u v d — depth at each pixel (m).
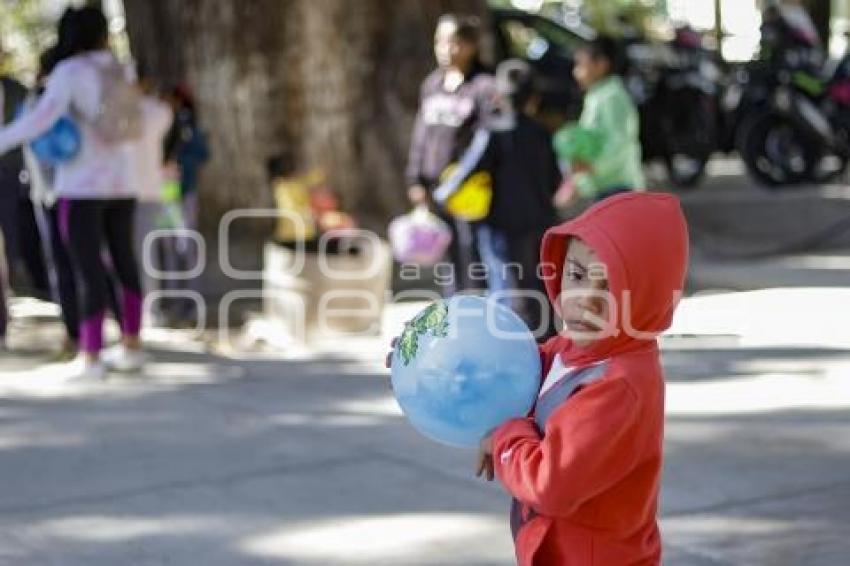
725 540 6.61
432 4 16.33
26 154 10.93
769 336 11.40
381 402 9.56
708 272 14.83
